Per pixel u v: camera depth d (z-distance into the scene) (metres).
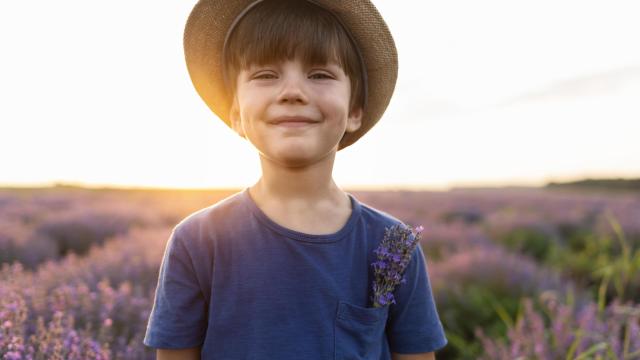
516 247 8.28
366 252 1.21
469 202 17.70
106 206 10.70
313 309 1.11
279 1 1.15
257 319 1.10
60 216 8.16
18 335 2.03
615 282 4.59
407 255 1.16
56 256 5.76
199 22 1.29
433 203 16.72
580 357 2.52
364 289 1.18
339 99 1.10
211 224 1.18
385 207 14.35
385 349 1.25
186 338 1.15
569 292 3.96
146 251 4.66
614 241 7.82
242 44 1.14
